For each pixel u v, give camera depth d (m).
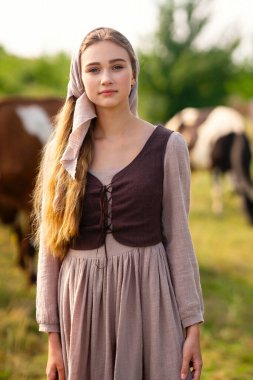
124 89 1.98
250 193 8.90
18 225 5.45
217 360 3.84
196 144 9.54
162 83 18.22
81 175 2.00
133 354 1.97
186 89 18.31
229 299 5.20
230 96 19.95
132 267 1.98
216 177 9.40
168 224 2.04
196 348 2.00
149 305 1.97
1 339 4.00
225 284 5.64
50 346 2.11
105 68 1.96
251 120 17.86
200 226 8.40
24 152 4.99
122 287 1.97
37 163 5.00
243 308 4.94
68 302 2.04
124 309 1.96
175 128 9.98
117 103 1.98
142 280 1.98
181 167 2.02
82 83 2.05
